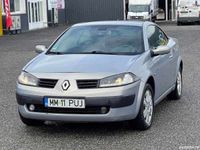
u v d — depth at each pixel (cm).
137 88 647
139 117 659
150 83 710
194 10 3659
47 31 3353
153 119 739
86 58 684
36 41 2459
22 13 3444
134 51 716
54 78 637
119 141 627
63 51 736
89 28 782
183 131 668
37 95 637
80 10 4538
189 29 3086
